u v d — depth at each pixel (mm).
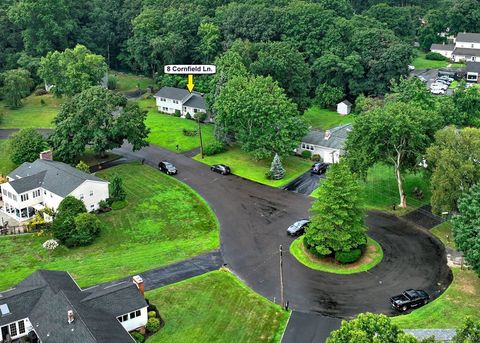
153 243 73000
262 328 54906
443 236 72562
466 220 61625
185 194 86750
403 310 57312
